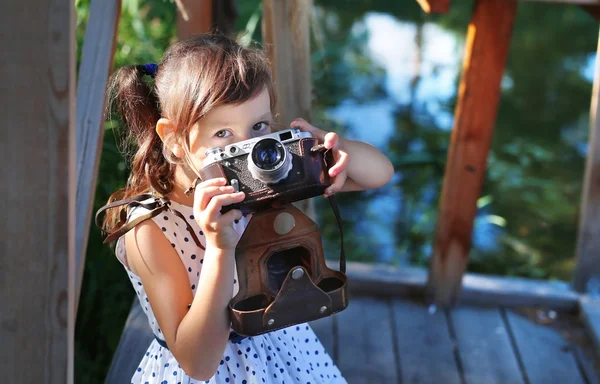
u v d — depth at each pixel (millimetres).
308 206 2201
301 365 1680
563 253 4086
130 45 3096
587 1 2391
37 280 1156
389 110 5203
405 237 4023
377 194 4387
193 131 1452
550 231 4270
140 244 1490
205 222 1312
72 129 1123
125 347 2254
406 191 4406
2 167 1107
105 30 1544
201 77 1417
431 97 5410
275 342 1659
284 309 1392
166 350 1605
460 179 2662
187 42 1547
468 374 2463
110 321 2674
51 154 1107
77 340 2678
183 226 1540
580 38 7090
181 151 1497
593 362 2547
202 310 1362
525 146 5062
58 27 1063
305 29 2029
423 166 4520
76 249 1419
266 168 1328
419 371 2465
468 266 3906
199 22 2379
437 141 4805
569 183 4805
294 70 2043
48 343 1184
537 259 4016
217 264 1345
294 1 1997
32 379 1195
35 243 1140
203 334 1374
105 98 1593
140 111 1597
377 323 2715
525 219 4383
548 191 4668
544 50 6832
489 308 2842
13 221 1129
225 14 2775
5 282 1152
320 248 1461
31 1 1052
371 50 6055
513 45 6945
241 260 1420
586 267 2824
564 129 5488
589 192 2738
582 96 6012
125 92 1599
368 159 1681
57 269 1154
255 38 3604
